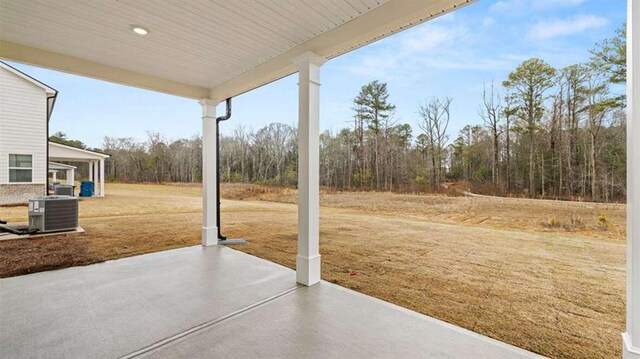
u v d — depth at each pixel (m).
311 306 2.57
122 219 7.91
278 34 2.91
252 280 3.23
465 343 2.01
